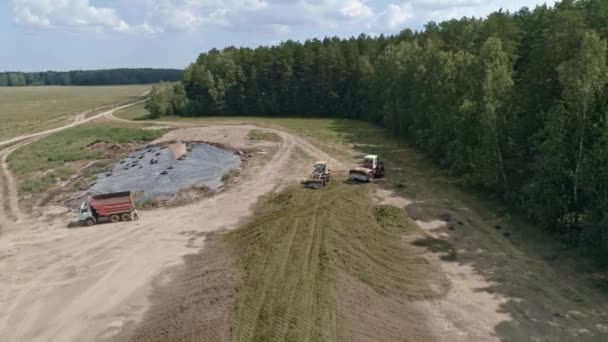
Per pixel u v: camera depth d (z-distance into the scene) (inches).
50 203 1828.2
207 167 2346.2
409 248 1288.1
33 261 1269.7
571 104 1256.2
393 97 3080.7
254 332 871.1
